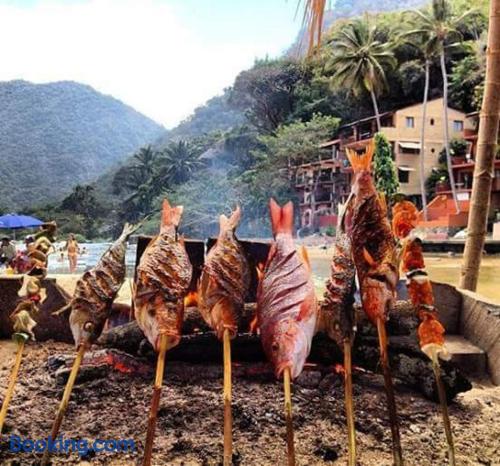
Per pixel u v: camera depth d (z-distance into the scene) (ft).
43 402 9.74
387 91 172.65
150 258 8.04
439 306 13.91
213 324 8.10
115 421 9.06
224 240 8.54
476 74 153.58
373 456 8.31
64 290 14.01
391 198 8.56
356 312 10.31
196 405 9.50
